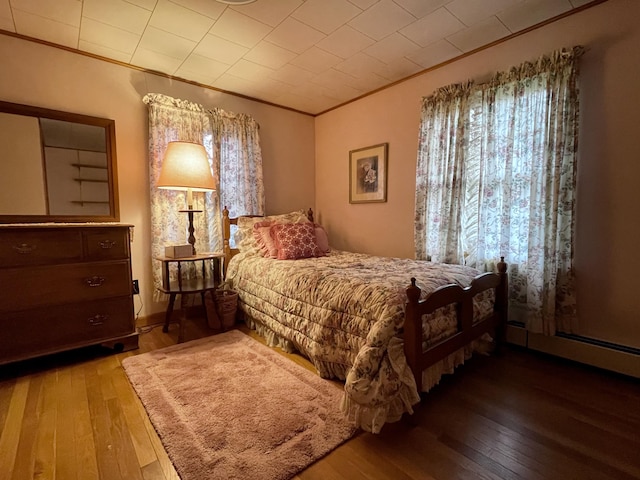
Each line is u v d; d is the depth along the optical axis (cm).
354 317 165
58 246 205
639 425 148
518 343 230
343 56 259
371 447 135
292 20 210
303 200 399
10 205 225
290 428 144
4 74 221
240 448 131
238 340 249
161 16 204
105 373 199
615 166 193
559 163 203
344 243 376
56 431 144
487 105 239
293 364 206
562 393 175
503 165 236
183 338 245
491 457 129
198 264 303
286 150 380
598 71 196
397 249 321
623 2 186
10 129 224
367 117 340
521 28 222
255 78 298
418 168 284
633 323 191
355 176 357
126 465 124
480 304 204
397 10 201
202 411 156
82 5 192
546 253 210
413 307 144
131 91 272
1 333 189
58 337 206
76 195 249
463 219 257
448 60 266
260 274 257
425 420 153
